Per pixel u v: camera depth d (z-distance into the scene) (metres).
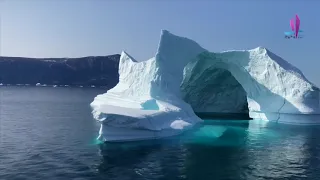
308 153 19.38
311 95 32.81
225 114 41.19
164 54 32.97
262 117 35.75
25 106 54.47
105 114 21.08
